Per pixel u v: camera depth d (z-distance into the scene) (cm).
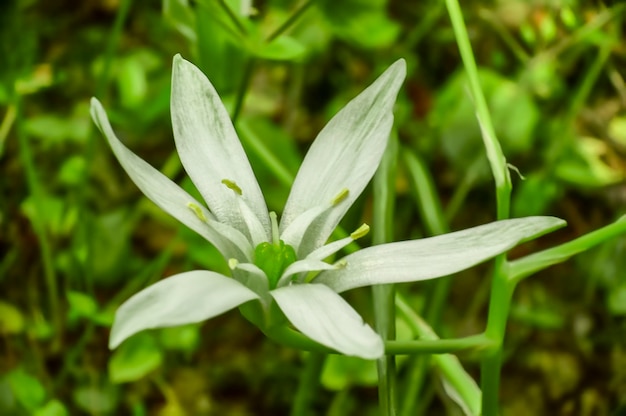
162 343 26
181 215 18
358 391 27
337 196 18
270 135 27
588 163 29
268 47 22
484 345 18
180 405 28
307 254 18
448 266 17
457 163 29
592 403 28
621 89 28
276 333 18
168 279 16
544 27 28
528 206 28
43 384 26
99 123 17
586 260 29
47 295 28
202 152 18
